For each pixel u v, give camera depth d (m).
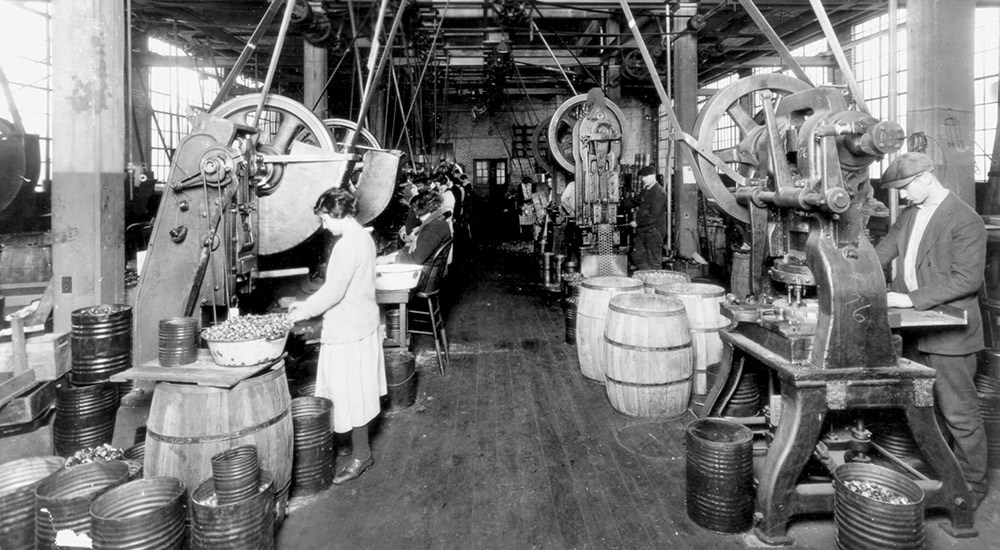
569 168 8.05
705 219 11.65
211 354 2.99
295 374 4.55
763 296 3.36
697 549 2.67
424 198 5.79
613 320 4.21
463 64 12.75
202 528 2.32
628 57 10.73
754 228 3.38
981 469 2.93
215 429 2.64
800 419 2.62
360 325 3.36
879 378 2.61
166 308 3.64
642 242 8.97
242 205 3.73
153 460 2.70
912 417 2.62
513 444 3.81
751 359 3.69
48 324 4.16
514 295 9.34
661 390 4.07
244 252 3.85
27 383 3.34
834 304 2.59
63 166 3.93
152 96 13.12
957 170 5.11
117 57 4.10
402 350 4.80
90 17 3.92
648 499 3.11
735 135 19.09
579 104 8.20
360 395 3.35
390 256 5.73
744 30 11.99
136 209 5.64
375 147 6.12
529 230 19.61
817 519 2.87
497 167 20.44
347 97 16.14
